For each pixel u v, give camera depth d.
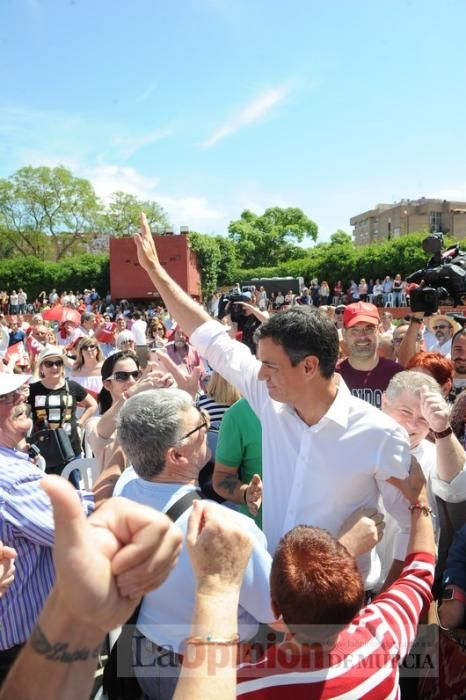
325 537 1.51
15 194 62.75
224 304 6.30
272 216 80.62
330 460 1.96
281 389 1.94
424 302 4.55
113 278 40.41
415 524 1.88
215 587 1.11
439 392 2.50
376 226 78.69
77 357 6.43
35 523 2.08
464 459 2.42
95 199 64.44
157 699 1.72
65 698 0.81
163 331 11.02
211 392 3.69
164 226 65.75
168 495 1.88
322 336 1.89
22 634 2.10
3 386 2.64
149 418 1.90
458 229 70.38
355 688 1.38
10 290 49.50
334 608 1.36
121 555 0.75
